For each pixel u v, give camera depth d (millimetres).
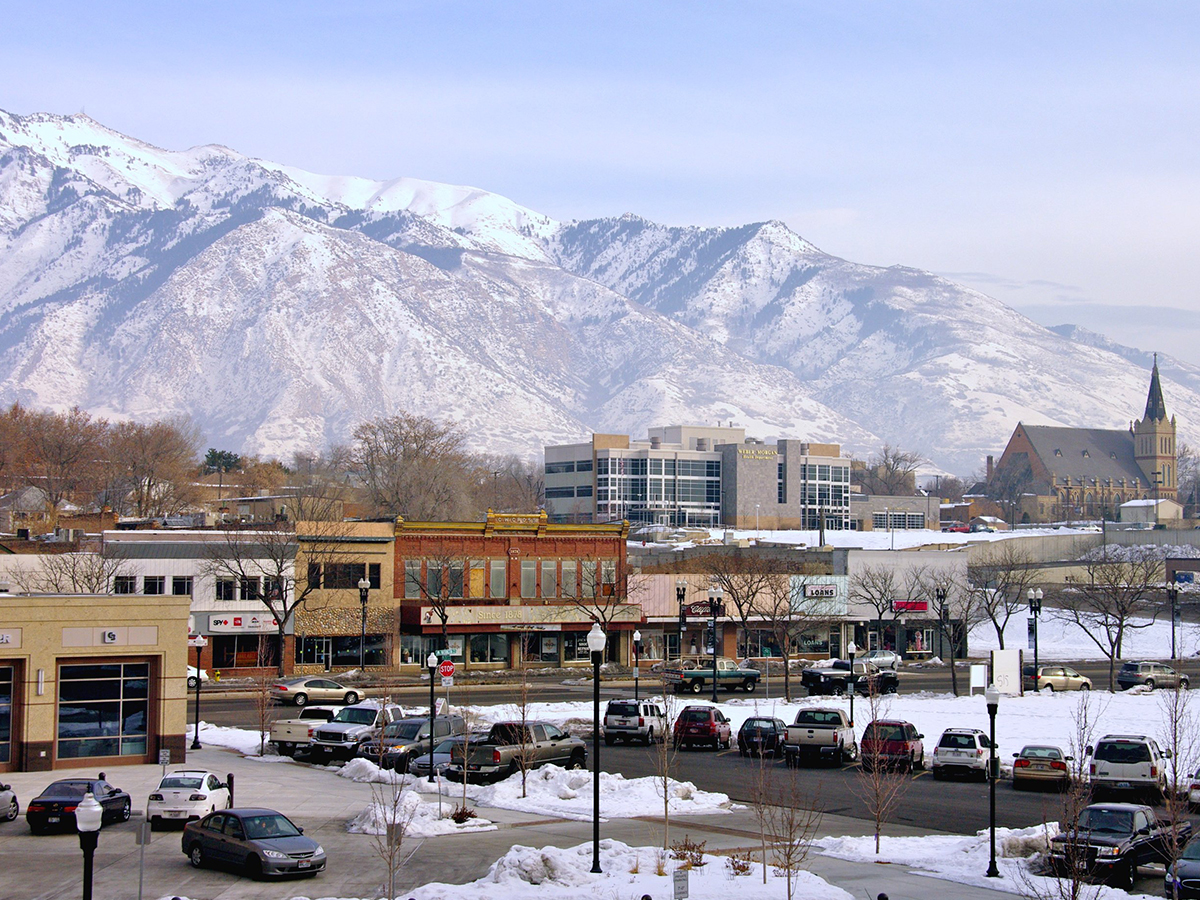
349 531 84250
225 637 80500
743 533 198125
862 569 108062
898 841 33719
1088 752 38781
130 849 31891
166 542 79688
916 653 108188
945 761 45500
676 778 43562
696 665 76125
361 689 71875
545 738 44312
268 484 193750
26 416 190125
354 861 30562
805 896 26656
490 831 34344
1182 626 124500
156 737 45875
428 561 86625
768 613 94062
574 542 92188
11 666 43906
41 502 156750
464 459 185250
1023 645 119312
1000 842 32156
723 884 27594
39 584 74312
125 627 45375
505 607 87438
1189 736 52500
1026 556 153375
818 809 38750
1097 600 112062
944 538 183750
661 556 112625
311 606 82375
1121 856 29109
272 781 42156
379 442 165625
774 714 61406
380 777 42375
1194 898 26562
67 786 34156
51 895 27266
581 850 30125
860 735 54062
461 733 46062
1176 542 178000
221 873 29406
